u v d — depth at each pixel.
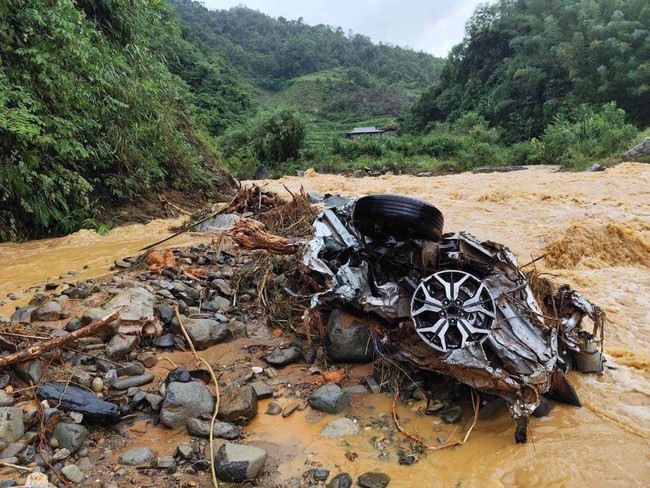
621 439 3.69
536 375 3.66
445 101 61.28
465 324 3.79
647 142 21.95
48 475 3.00
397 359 4.34
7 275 6.99
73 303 5.26
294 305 5.46
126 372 4.19
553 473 3.27
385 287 4.34
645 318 6.47
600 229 9.65
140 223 10.95
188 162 13.86
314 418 3.82
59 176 9.70
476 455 3.46
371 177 30.00
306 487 3.07
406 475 3.22
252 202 10.23
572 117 37.75
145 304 4.93
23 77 9.20
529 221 12.48
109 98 10.95
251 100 62.72
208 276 6.44
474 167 30.77
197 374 4.27
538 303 4.57
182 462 3.23
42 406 3.50
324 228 4.96
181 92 20.72
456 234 4.58
